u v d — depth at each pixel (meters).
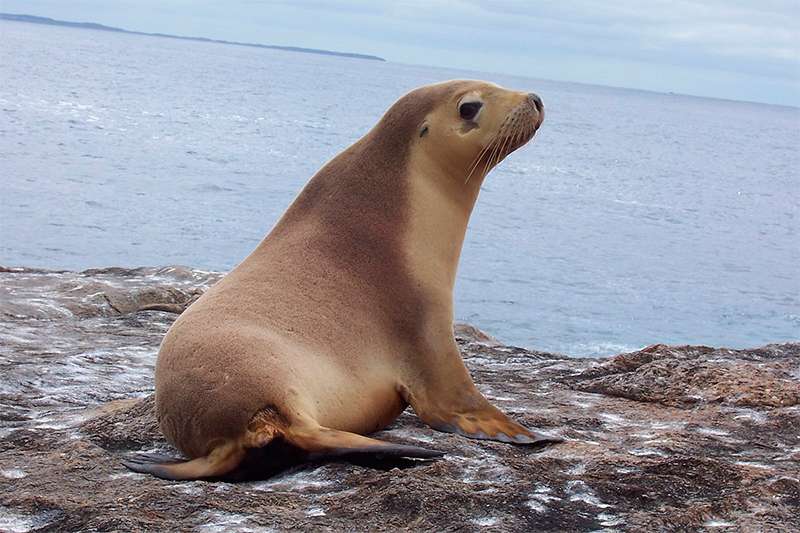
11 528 4.50
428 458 5.09
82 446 5.77
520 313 27.33
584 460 5.44
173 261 30.33
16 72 123.25
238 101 118.62
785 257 43.41
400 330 6.00
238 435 5.10
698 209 59.19
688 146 131.75
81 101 90.50
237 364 5.19
